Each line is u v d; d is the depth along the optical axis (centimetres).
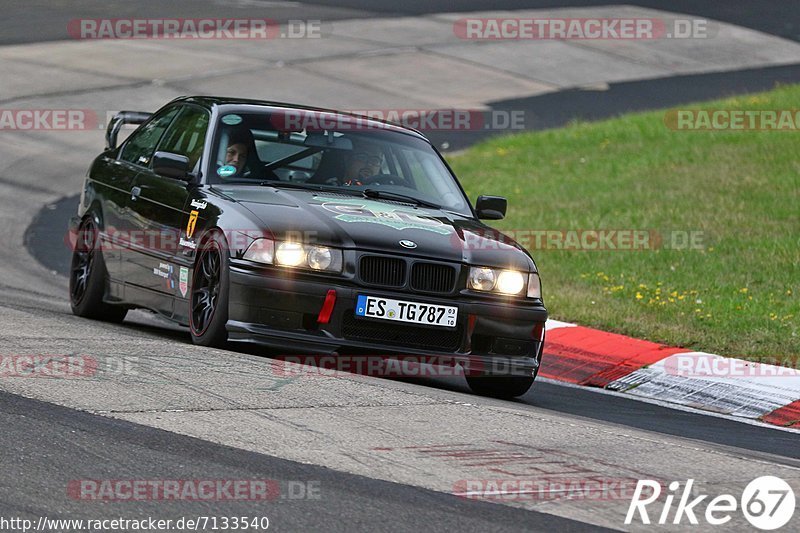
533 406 2717
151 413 2045
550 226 5253
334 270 2591
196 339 2727
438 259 2648
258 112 3059
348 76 8875
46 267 4550
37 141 6962
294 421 2070
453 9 11650
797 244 4756
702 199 5631
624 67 9762
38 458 1767
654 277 4366
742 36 11019
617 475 1911
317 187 2905
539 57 9875
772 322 3691
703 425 2736
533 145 7194
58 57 8862
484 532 1592
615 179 6191
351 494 1709
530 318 2727
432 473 1842
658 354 3391
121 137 7138
